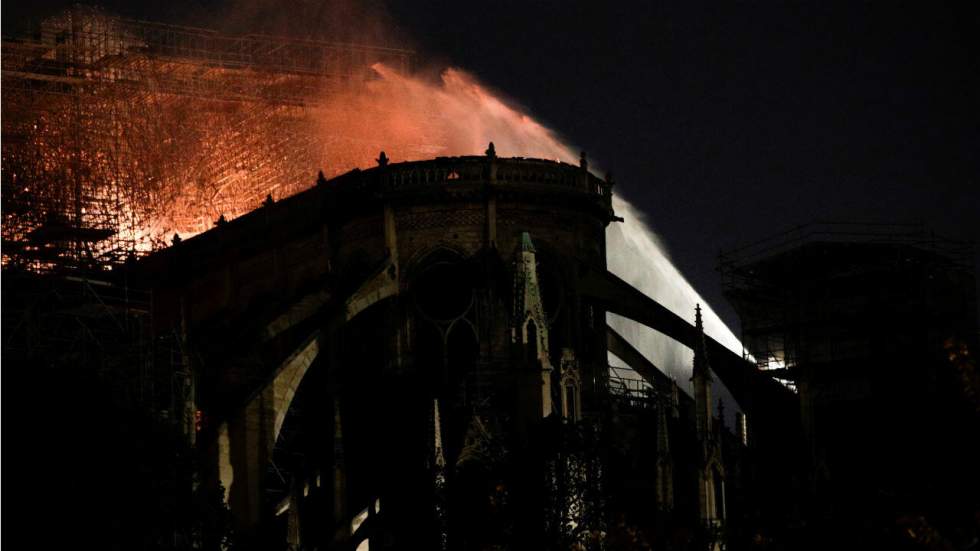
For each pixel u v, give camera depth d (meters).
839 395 104.31
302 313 95.00
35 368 72.62
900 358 103.00
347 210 98.50
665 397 97.62
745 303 109.50
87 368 75.00
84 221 109.06
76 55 119.19
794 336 106.81
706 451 84.50
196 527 75.62
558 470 77.50
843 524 78.38
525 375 84.44
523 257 86.31
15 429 70.62
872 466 97.62
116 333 86.94
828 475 89.56
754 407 99.12
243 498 87.25
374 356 96.94
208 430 86.62
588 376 97.44
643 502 83.50
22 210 109.62
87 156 114.75
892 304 104.25
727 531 81.06
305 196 100.94
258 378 90.44
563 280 98.00
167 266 106.88
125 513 71.69
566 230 98.62
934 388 101.19
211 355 94.69
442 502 80.75
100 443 71.94
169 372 85.81
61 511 69.94
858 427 100.38
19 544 69.00
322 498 92.62
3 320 82.62
